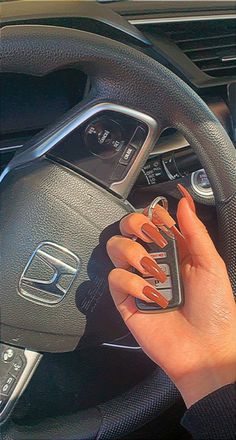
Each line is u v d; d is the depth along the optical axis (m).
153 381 0.54
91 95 0.49
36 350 0.54
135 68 0.47
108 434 0.54
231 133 0.58
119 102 0.48
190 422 0.38
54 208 0.50
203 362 0.43
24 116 0.64
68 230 0.51
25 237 0.51
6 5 0.58
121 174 0.50
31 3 0.58
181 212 0.44
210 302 0.44
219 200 0.49
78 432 0.53
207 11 0.63
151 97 0.47
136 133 0.49
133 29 0.59
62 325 0.54
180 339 0.44
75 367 0.71
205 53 0.62
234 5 0.64
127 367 0.72
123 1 0.62
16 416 0.60
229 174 0.48
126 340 0.61
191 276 0.45
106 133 0.49
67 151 0.50
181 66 0.59
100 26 0.59
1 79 0.63
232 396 0.37
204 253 0.44
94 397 0.70
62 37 0.47
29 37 0.46
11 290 0.52
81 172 0.50
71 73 0.63
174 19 0.62
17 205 0.51
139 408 0.54
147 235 0.44
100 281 0.53
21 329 0.53
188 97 0.47
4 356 0.53
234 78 0.59
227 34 0.64
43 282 0.52
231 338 0.43
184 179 0.56
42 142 0.50
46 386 0.70
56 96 0.65
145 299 0.44
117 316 0.55
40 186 0.50
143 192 0.56
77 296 0.53
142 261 0.43
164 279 0.44
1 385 0.53
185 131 0.48
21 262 0.51
